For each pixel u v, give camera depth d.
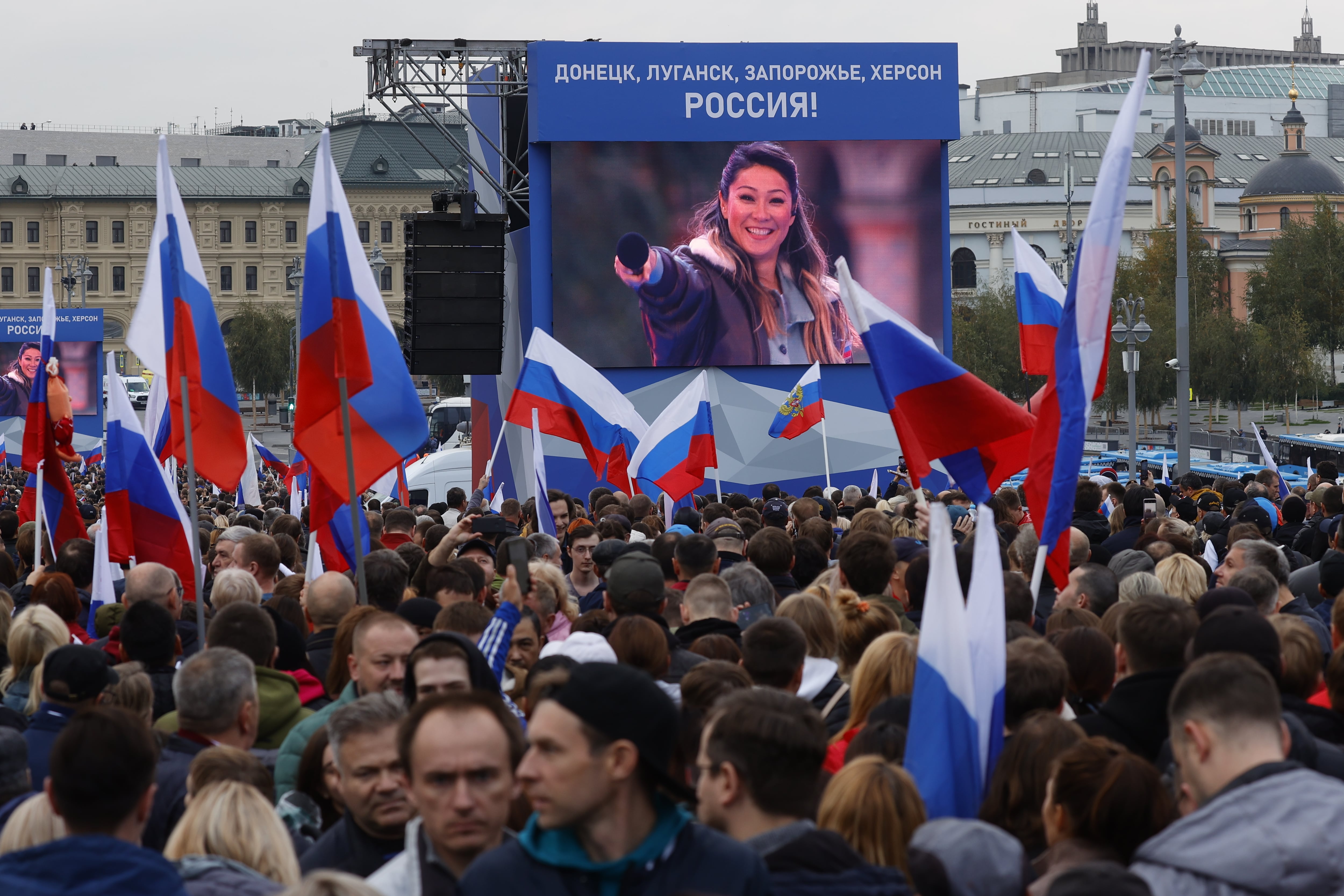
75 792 7.41
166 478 18.73
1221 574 15.81
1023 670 10.03
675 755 9.32
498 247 44.69
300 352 16.08
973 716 9.12
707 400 30.34
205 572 22.53
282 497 52.16
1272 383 143.88
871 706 10.62
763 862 6.93
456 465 72.44
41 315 105.00
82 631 16.27
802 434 39.44
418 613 13.45
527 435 54.88
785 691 9.87
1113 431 154.50
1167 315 141.00
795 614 12.12
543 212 53.06
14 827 8.09
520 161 57.94
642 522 24.14
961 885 7.32
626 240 52.62
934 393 16.42
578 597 19.66
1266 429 149.75
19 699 12.80
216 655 10.38
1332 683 10.37
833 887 6.95
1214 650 9.91
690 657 12.37
